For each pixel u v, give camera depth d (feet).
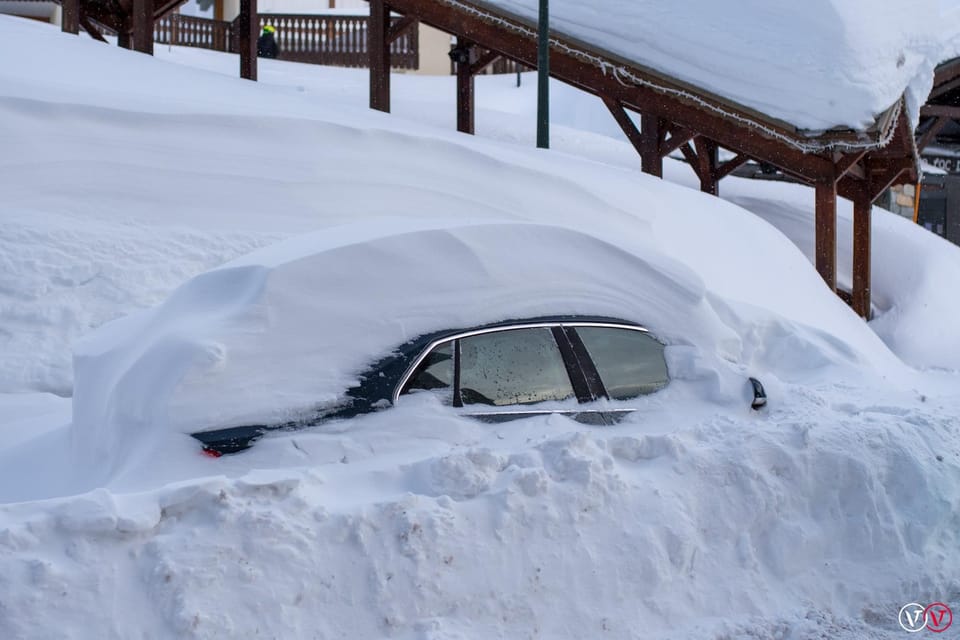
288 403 18.10
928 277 76.02
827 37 60.29
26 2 109.70
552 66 67.00
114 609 13.48
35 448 22.15
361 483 16.76
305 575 14.64
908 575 18.85
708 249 53.72
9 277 35.78
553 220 49.34
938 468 20.52
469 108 77.30
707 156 72.79
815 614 17.57
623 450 18.43
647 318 22.12
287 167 45.21
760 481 18.58
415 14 69.46
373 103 70.44
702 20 63.57
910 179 78.64
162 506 14.55
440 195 47.65
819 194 61.72
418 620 14.98
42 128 41.81
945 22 84.33
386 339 19.27
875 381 31.09
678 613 16.74
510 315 20.40
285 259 20.02
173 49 116.98
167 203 42.09
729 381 21.83
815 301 55.57
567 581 16.16
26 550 13.56
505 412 19.45
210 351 17.85
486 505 16.30
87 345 21.83
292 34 130.72
